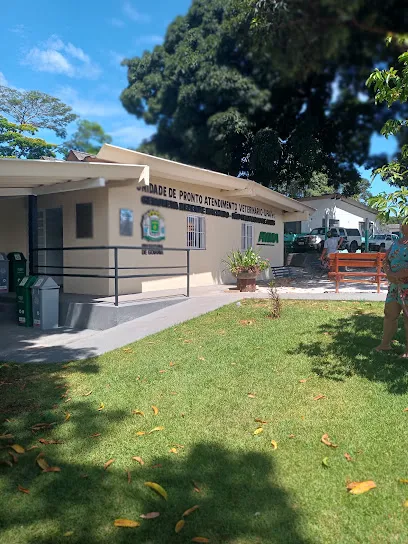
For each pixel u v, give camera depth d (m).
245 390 4.69
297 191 39.78
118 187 9.70
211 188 13.29
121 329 7.71
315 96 19.42
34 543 2.57
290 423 3.93
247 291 10.88
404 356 5.36
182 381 5.01
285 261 20.55
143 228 10.70
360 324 6.88
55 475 3.24
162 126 22.17
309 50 16.36
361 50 16.44
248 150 19.98
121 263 10.15
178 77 20.28
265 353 5.82
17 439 3.79
